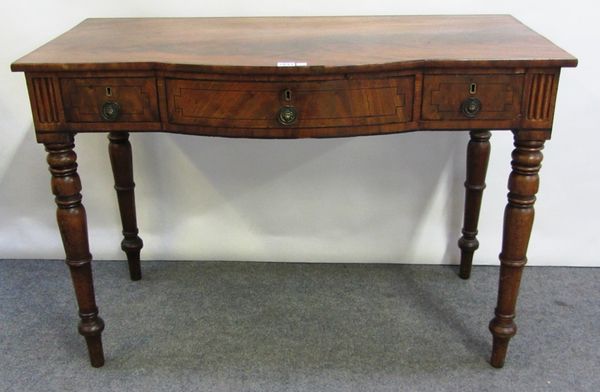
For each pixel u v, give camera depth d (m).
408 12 1.69
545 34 1.69
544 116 1.26
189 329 1.64
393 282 1.83
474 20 1.57
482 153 1.67
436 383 1.46
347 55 1.27
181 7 1.70
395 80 1.25
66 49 1.33
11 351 1.57
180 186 1.86
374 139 1.79
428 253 1.91
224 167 1.83
